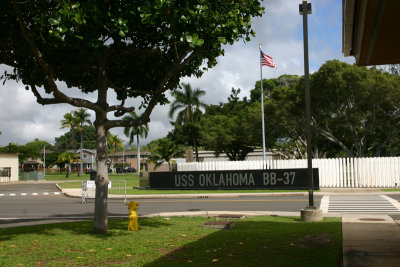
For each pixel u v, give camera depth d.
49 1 8.05
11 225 11.98
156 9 7.59
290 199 19.22
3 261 6.36
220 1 8.08
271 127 43.59
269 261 6.13
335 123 39.25
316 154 48.97
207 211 14.48
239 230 9.49
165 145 58.59
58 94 8.30
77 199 23.27
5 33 8.30
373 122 36.72
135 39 9.62
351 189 23.58
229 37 8.40
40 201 22.06
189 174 27.48
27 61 9.30
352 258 6.10
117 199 22.95
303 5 11.48
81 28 8.29
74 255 6.82
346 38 7.01
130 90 9.80
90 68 9.37
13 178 53.19
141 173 31.80
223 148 57.31
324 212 13.62
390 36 6.52
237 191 24.98
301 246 7.33
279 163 27.27
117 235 8.85
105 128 9.32
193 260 6.29
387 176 24.84
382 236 8.09
